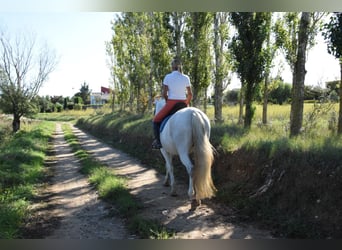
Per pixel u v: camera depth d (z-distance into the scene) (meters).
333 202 5.13
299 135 8.17
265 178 6.57
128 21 27.58
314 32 10.73
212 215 6.04
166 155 7.51
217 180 7.88
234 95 40.09
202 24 15.56
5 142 19.66
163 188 8.28
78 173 10.61
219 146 8.76
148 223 5.52
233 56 11.48
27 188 8.23
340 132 8.55
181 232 5.29
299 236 4.93
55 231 5.57
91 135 27.45
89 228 5.66
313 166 5.82
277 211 5.69
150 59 23.25
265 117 17.11
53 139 24.16
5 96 25.58
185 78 7.00
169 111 6.96
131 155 14.30
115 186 7.80
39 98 28.73
